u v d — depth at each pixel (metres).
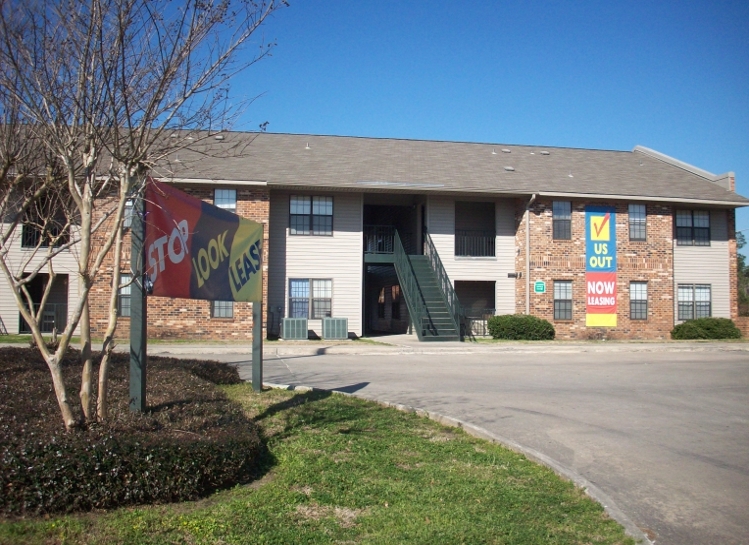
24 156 6.24
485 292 27.08
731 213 27.48
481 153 29.66
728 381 13.22
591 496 5.70
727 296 27.22
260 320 10.62
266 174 23.84
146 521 4.84
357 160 26.72
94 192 6.06
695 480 6.36
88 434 5.47
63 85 5.70
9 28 5.41
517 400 10.55
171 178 8.56
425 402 10.20
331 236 24.84
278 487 5.71
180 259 7.64
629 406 10.20
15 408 6.43
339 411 8.92
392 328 30.22
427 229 25.81
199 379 9.62
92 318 22.66
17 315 22.78
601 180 27.11
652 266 26.16
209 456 5.53
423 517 5.12
